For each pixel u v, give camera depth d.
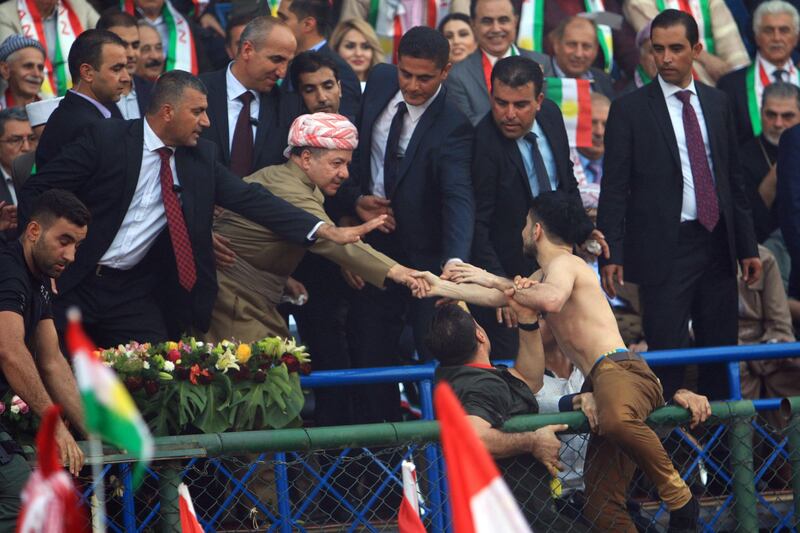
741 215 17.91
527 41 23.72
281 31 16.72
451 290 14.93
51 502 5.00
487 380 12.90
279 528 13.67
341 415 17.42
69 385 12.72
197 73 22.14
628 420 12.73
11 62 20.12
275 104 17.12
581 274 13.70
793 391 18.09
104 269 14.87
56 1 21.48
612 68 24.23
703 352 15.91
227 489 13.54
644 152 17.62
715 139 17.69
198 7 23.50
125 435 3.96
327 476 12.98
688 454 15.31
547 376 16.14
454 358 13.18
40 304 12.62
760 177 20.53
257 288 15.88
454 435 5.13
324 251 15.56
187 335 15.56
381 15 23.42
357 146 17.61
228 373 14.12
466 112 20.44
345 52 21.86
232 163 16.69
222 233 15.90
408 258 17.41
